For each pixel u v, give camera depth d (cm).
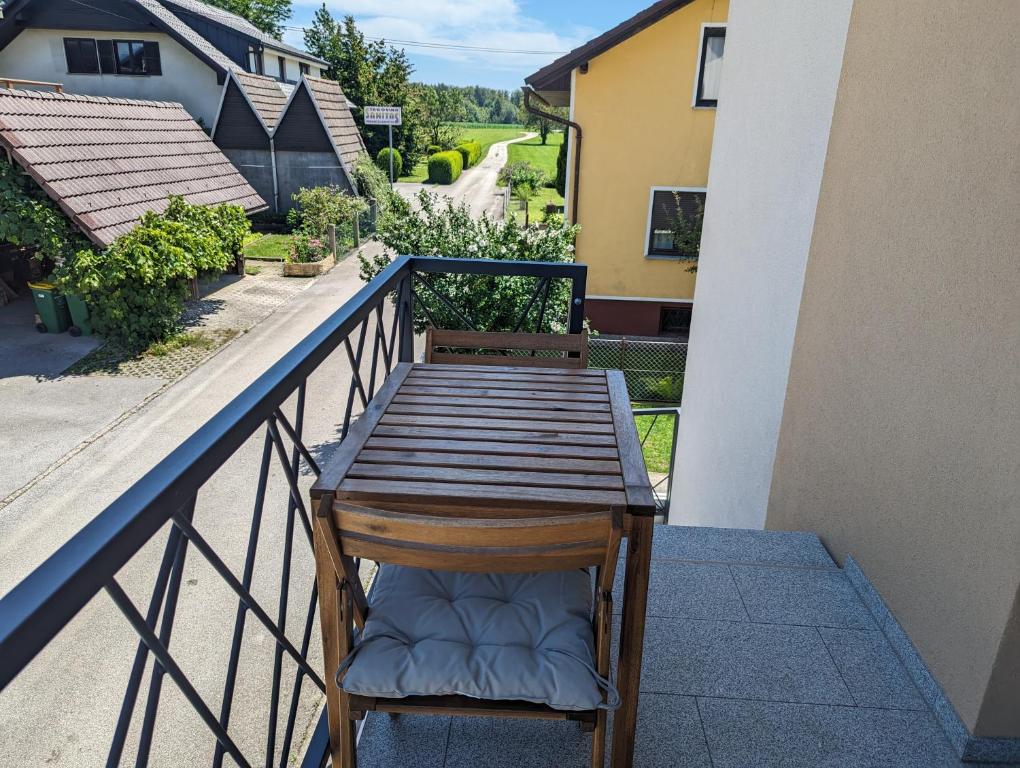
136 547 87
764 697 186
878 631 213
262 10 3700
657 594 228
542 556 122
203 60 1966
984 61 175
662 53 1070
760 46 418
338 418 854
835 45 291
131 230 1115
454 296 661
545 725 173
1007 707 164
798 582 237
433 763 162
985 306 170
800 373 306
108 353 1031
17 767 371
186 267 1081
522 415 186
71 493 670
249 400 126
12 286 1284
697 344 571
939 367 190
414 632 141
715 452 473
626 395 202
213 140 1933
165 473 98
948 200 189
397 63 3372
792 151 343
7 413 834
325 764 160
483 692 129
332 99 2122
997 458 162
